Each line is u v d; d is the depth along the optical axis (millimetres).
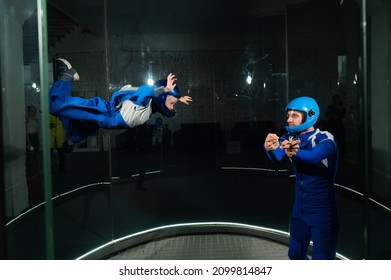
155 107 2865
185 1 6355
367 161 2705
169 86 2670
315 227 2783
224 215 5449
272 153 2873
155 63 6414
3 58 2176
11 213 2188
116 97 2738
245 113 7008
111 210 4367
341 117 4383
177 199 6195
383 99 2605
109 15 5664
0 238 2062
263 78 6766
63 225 3537
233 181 7117
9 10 2279
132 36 6043
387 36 2553
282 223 5203
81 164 3938
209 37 6734
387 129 2574
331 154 2641
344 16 4586
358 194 3762
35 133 2428
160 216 5391
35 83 2473
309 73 5371
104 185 4332
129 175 6301
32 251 2367
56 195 3467
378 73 2635
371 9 2674
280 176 6914
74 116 2551
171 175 6891
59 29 4238
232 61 6828
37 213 2387
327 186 2770
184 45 6633
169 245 4531
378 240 2611
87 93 4617
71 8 4281
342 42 4680
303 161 2568
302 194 2842
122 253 4277
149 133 6586
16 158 2312
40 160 2416
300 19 5508
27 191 2395
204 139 7078
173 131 6938
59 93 2568
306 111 2760
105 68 4703
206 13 6539
